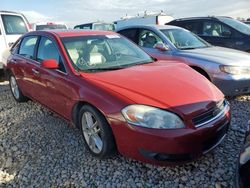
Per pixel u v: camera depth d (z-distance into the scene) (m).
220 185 3.06
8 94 7.06
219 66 5.42
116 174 3.37
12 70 5.82
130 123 3.10
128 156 3.27
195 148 3.11
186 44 6.64
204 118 3.22
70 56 4.11
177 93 3.29
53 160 3.78
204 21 9.12
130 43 4.89
